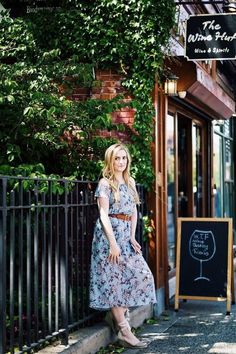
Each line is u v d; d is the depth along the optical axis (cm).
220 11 1146
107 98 798
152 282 602
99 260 588
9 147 692
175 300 804
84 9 796
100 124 716
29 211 491
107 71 799
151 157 786
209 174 1206
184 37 870
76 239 589
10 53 789
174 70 836
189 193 1109
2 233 443
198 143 1184
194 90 880
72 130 743
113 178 596
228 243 806
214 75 1149
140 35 779
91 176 752
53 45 802
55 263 542
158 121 808
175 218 998
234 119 1638
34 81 705
